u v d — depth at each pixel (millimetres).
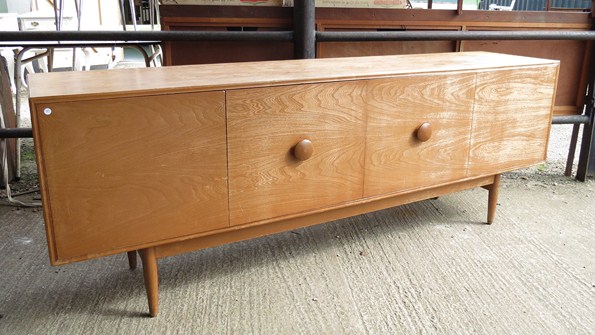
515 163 2090
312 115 1561
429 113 1783
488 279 1752
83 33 2148
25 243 2025
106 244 1364
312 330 1472
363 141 1678
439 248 1981
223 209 1499
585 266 1842
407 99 1722
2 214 2303
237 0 2332
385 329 1477
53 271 1808
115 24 5812
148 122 1329
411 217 2279
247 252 1955
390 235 2100
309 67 1819
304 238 2076
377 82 1646
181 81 1455
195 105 1377
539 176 2828
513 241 2041
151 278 1493
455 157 1904
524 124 2053
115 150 1309
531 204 2422
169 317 1536
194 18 2316
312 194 1636
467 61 2010
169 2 2301
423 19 2488
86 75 1595
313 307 1588
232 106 1428
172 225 1438
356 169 1694
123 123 1300
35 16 4086
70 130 1246
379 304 1603
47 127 1222
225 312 1562
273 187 1560
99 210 1331
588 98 2656
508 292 1670
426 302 1613
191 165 1416
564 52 2662
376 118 1681
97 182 1310
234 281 1745
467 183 2033
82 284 1724
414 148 1793
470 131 1906
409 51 2566
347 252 1954
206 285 1719
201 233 1486
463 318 1528
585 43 2639
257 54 2428
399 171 1788
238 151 1472
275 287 1705
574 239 2059
